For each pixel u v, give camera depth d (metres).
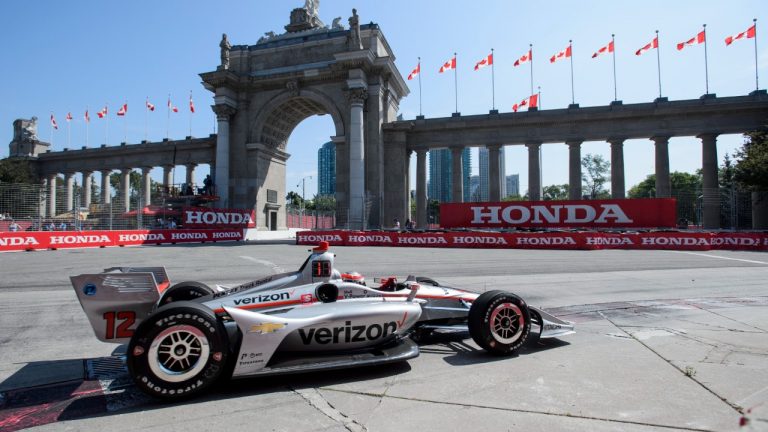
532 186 38.44
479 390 4.36
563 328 6.14
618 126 36.91
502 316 5.48
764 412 3.74
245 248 26.20
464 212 30.95
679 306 8.77
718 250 24.34
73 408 4.00
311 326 4.73
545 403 4.01
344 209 38.84
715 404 3.94
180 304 4.21
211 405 4.04
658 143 36.16
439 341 6.29
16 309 8.52
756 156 31.45
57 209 31.80
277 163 46.97
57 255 21.11
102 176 58.53
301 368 4.44
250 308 4.99
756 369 4.89
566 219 29.00
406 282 6.66
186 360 4.14
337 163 39.72
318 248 5.64
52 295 10.12
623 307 8.68
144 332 3.99
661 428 3.48
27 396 4.29
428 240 27.84
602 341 6.18
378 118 39.03
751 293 10.39
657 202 27.41
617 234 25.27
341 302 5.31
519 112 38.53
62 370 5.05
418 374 4.86
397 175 40.09
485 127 39.56
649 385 4.43
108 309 4.84
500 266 16.03
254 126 42.56
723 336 6.38
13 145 66.69
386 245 28.61
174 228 34.72
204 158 51.47
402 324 5.32
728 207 33.88
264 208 43.75
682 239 24.86
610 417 3.70
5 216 27.84
